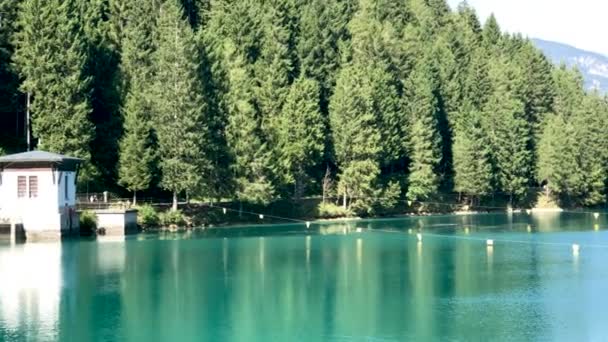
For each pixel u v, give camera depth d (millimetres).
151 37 131000
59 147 107875
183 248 87562
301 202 137750
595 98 178250
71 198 98312
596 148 171875
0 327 48531
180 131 113188
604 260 77125
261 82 144000
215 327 48812
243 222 126000
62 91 109250
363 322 50031
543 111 191625
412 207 154500
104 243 92125
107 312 52656
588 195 173250
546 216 150250
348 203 143125
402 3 199375
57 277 66125
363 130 141500
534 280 64812
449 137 170875
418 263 75250
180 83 114188
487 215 153375
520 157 169750
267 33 152625
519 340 45656
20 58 112750
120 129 115938
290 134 135750
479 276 67000
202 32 134750
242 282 64375
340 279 65750
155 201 121188
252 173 124375
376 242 95625
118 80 119000
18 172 93062
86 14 128125
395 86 162125
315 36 159750
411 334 47000
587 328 48125
